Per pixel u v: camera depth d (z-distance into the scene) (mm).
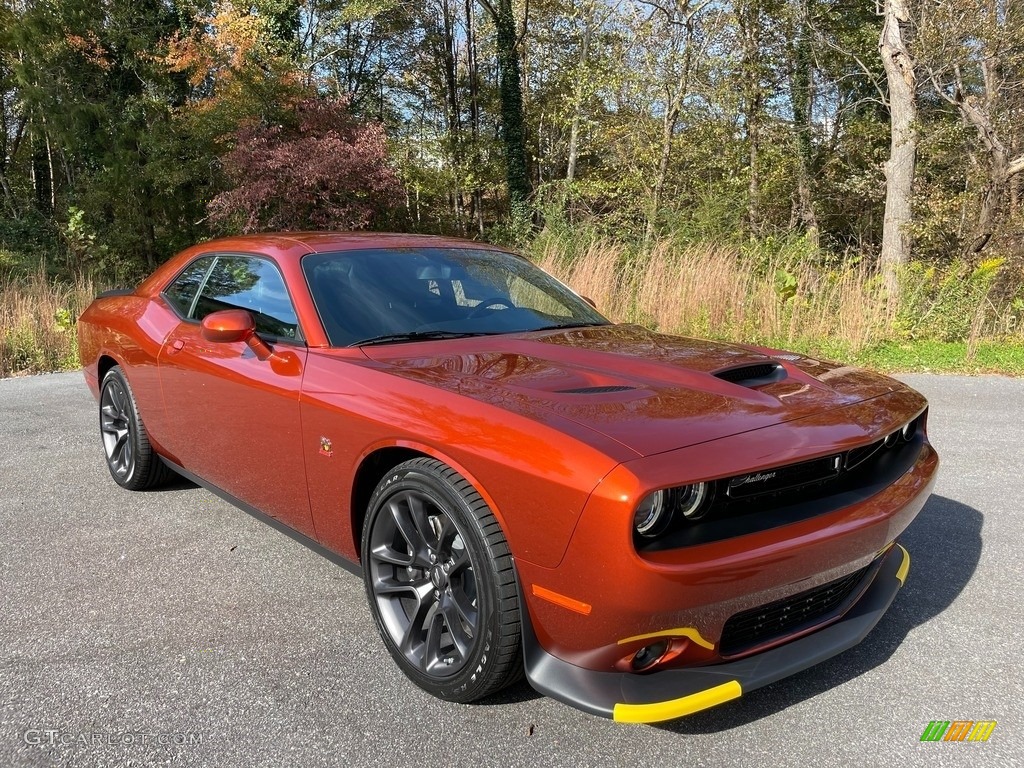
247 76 18656
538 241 13336
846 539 2096
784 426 2156
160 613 2883
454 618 2287
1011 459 4832
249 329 2920
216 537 3639
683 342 3109
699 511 1937
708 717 2250
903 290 10070
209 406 3283
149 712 2262
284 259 3193
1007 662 2533
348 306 3010
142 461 4086
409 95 32438
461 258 3654
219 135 19094
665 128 19469
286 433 2814
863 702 2318
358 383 2541
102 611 2896
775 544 1971
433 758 2057
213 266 3682
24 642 2666
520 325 3248
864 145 21891
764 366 2664
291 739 2137
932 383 7426
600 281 10148
